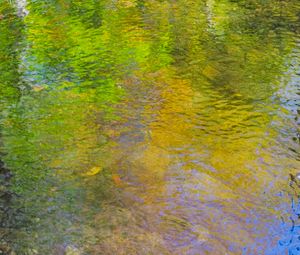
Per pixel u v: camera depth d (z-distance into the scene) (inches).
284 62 368.8
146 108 301.9
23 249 191.0
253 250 188.5
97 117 291.4
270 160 246.2
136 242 194.4
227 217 207.5
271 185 227.5
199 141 264.4
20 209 214.2
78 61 377.7
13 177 236.5
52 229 202.4
